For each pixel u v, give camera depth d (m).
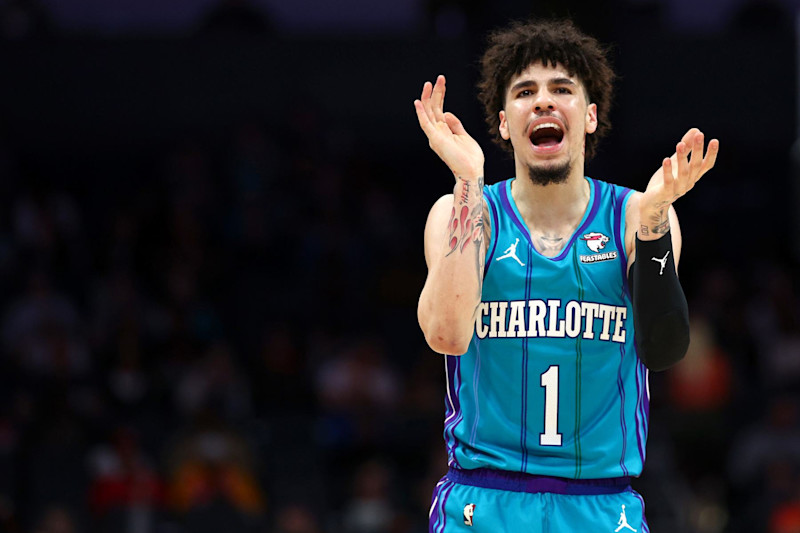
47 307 23.81
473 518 7.90
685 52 34.44
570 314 7.80
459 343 7.66
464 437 8.00
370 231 29.70
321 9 35.28
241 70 33.97
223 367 23.17
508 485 7.88
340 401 23.58
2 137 31.50
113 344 24.20
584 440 7.80
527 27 8.35
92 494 20.52
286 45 34.19
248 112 33.91
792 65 34.62
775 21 35.09
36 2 33.97
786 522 21.00
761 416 23.69
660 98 34.34
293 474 22.14
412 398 24.19
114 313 24.91
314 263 28.20
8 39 33.44
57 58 33.47
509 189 8.23
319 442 22.75
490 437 7.93
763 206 33.00
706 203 32.78
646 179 31.58
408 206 32.78
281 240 28.86
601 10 27.73
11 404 21.89
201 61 33.88
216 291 27.34
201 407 22.12
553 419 7.80
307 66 34.22
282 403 24.36
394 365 27.19
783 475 21.70
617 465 7.87
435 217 8.33
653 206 7.44
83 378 23.12
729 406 23.84
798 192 33.38
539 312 7.82
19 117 33.25
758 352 26.09
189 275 26.42
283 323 26.44
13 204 27.77
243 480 21.42
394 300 28.52
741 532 21.53
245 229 28.52
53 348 23.19
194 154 30.06
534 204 8.08
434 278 7.70
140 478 20.72
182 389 23.09
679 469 23.20
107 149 33.44
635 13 34.66
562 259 7.86
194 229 27.86
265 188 29.41
